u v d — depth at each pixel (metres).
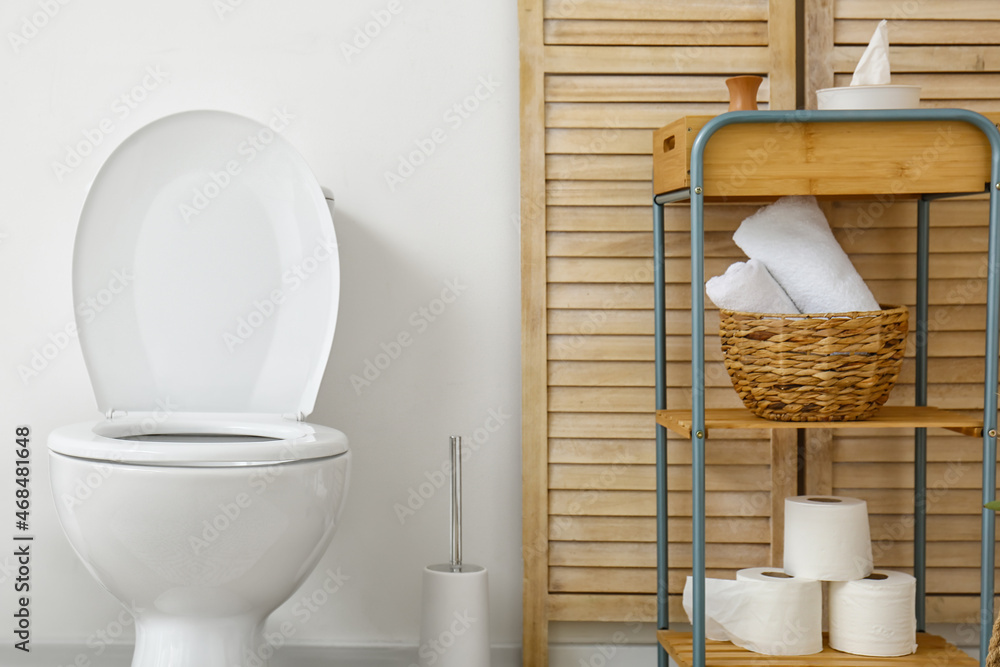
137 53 1.42
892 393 1.39
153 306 1.25
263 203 1.27
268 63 1.42
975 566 1.38
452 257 1.44
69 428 1.11
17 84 1.42
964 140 1.12
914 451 1.37
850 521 1.17
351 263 1.43
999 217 1.10
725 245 1.38
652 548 1.38
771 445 1.38
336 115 1.43
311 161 1.43
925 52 1.36
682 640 1.23
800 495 1.39
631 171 1.37
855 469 1.39
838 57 1.36
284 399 1.27
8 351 1.43
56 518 1.43
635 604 1.38
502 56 1.43
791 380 1.11
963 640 1.38
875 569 1.38
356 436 1.44
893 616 1.16
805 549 1.18
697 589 1.10
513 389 1.44
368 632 1.44
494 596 1.44
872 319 1.09
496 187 1.43
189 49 1.42
